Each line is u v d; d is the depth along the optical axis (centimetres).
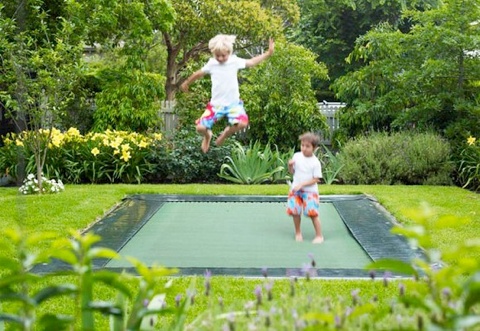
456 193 1042
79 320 381
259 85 1420
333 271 550
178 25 1866
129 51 1434
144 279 226
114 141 1247
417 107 1311
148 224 784
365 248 646
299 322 226
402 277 525
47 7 1320
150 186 1135
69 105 1380
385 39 1361
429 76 1289
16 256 583
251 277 532
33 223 758
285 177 1255
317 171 679
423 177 1236
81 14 1108
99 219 810
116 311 223
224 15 1848
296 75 1433
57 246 211
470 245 189
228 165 1252
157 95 1468
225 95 582
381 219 804
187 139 1309
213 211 876
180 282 517
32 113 999
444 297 230
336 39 2267
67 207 866
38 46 1161
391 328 224
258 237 712
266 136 1447
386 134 1293
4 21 956
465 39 1241
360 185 1180
